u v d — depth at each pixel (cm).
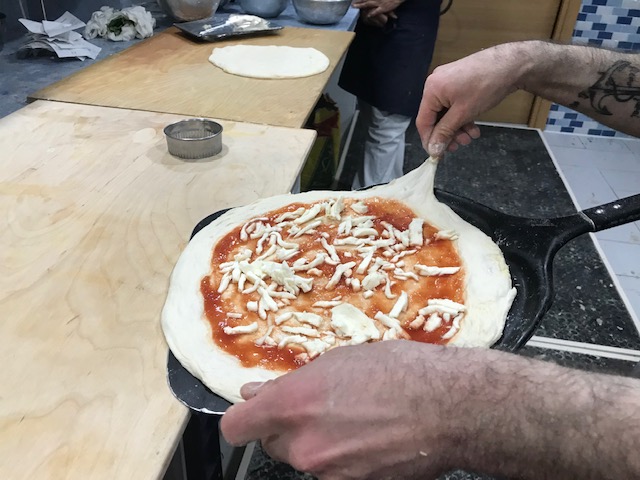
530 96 329
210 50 168
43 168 101
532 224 88
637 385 43
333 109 234
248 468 134
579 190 271
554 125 334
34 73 145
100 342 65
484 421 43
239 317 71
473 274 80
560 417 41
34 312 69
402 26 206
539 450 41
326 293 77
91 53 159
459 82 89
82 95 131
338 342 68
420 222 91
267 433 47
